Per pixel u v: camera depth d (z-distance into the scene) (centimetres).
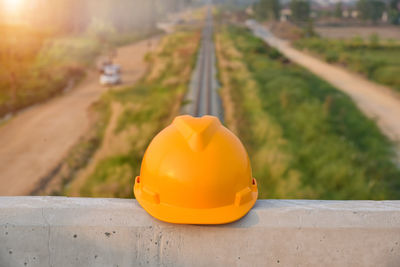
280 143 1130
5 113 1962
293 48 5109
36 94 2298
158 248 150
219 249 151
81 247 149
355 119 1552
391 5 11756
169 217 150
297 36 6769
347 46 4772
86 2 6606
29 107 2131
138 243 150
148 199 159
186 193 153
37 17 6303
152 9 8488
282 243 152
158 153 161
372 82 2509
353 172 935
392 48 4672
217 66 3156
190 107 1708
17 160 1263
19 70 3009
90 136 1485
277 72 2834
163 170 156
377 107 1830
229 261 152
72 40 5222
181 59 3653
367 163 1043
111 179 940
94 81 3119
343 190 845
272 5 11956
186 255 151
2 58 3484
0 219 148
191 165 153
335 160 1015
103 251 150
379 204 166
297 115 1525
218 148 157
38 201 158
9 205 154
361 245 153
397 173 998
